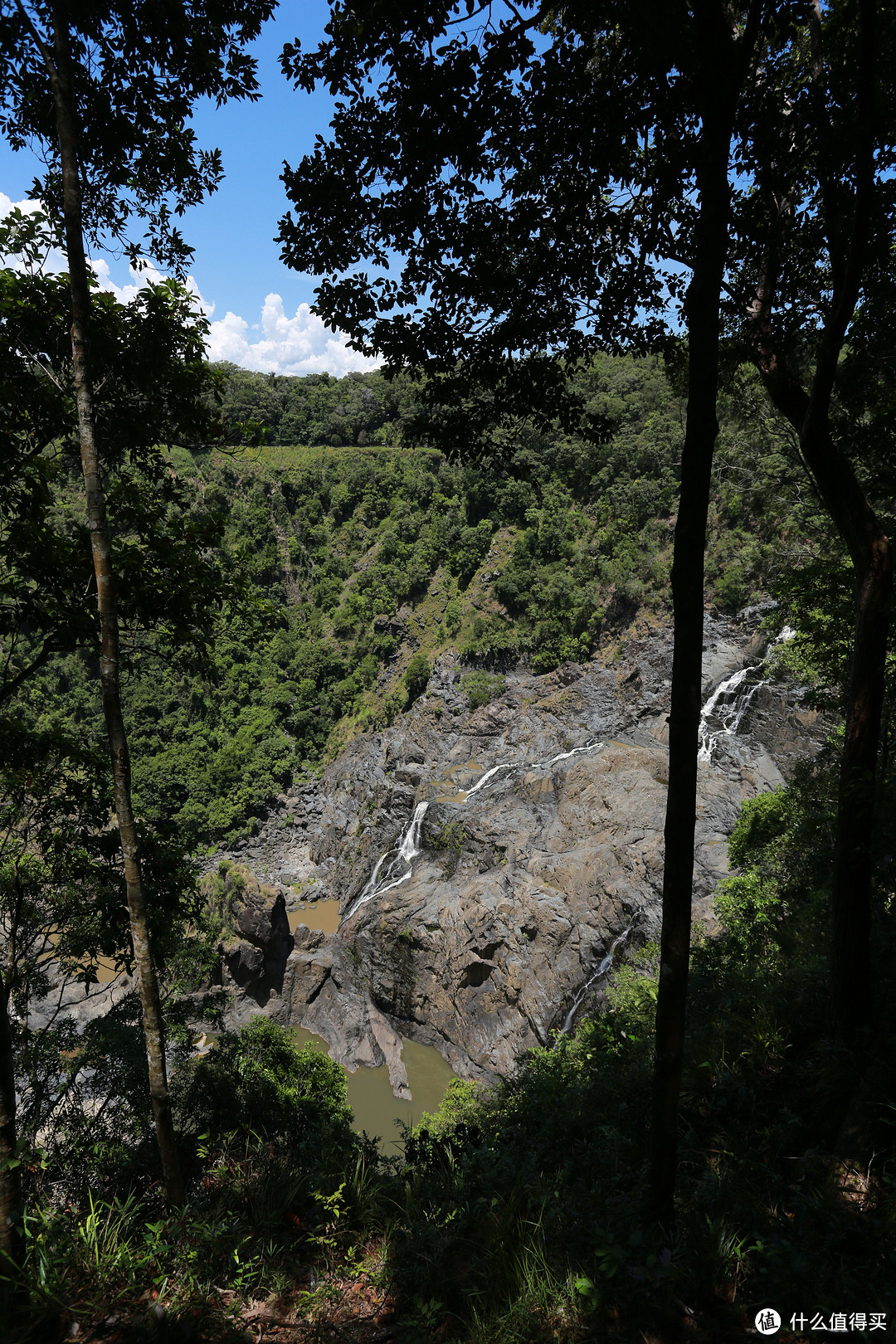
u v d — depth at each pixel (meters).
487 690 66.88
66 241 6.46
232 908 42.22
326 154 6.19
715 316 4.64
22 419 8.98
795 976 8.98
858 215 6.73
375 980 42.69
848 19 7.24
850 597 13.34
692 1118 6.80
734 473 25.41
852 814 6.93
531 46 5.48
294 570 96.88
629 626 64.06
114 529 10.90
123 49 7.12
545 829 43.00
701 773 42.81
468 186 6.38
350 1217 5.52
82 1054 13.09
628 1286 4.15
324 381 126.88
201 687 77.25
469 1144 7.08
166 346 9.45
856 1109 5.69
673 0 4.65
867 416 12.73
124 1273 4.50
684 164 6.10
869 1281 4.18
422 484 92.19
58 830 11.94
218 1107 12.38
